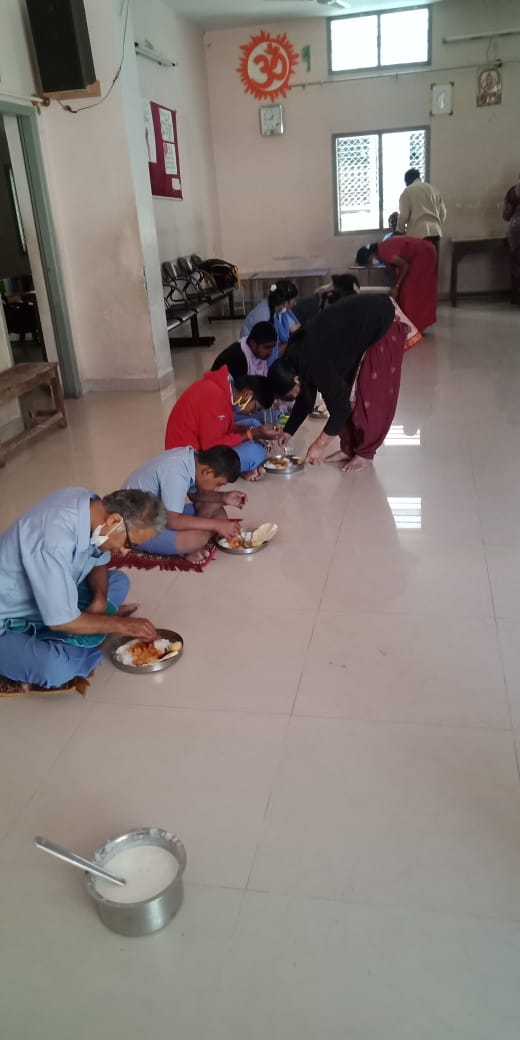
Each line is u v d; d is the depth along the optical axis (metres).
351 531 2.98
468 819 1.58
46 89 5.02
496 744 1.79
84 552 1.94
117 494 1.93
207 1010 1.24
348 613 2.38
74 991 1.29
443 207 7.87
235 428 3.63
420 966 1.29
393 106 8.52
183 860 1.40
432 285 6.86
